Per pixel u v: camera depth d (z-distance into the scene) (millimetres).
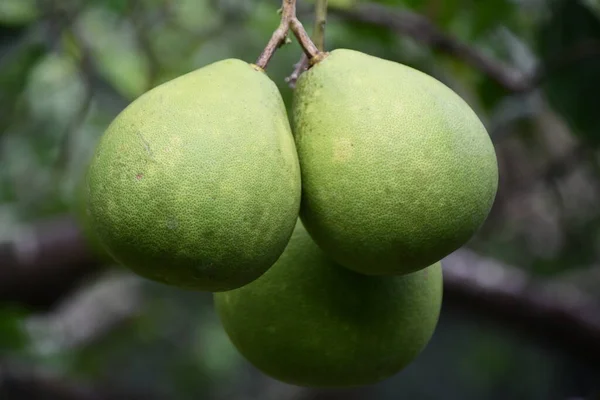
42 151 3797
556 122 3668
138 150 1535
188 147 1522
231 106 1571
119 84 3387
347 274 1894
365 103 1611
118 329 5137
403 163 1577
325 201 1625
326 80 1666
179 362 5418
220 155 1524
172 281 1618
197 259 1546
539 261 4023
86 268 3930
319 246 1737
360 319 1897
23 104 3684
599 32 2916
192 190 1513
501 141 3580
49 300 4027
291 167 1604
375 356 1931
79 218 3504
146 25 3539
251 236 1549
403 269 1679
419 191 1581
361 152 1589
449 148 1601
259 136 1564
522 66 3268
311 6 3127
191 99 1570
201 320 5488
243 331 1952
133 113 1589
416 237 1606
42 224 4203
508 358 5250
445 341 5383
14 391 4688
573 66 2953
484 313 3789
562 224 3979
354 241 1627
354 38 3246
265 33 3588
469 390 5477
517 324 3803
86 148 3809
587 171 3797
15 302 3928
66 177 3980
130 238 1548
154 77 3506
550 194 4141
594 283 4855
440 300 2029
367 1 3145
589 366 3979
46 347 3926
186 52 3957
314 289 1892
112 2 3211
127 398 5152
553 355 5109
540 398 5191
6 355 3623
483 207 1659
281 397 6191
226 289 1648
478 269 3783
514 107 3080
